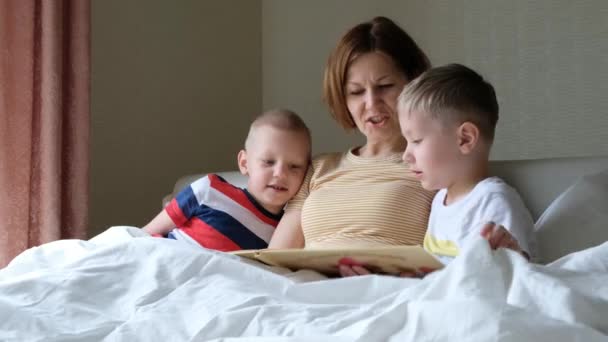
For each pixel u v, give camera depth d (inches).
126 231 60.1
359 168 61.2
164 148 98.1
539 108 79.1
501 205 47.8
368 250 43.4
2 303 41.6
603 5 74.2
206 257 45.1
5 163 79.7
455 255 48.9
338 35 96.7
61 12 82.7
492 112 52.1
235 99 105.0
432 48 87.7
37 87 82.4
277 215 65.5
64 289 43.8
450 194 52.7
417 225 57.1
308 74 100.5
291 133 62.7
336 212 59.4
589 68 75.4
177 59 99.5
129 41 95.1
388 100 60.2
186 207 65.7
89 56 84.7
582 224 49.6
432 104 50.5
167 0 98.7
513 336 28.2
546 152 78.7
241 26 105.5
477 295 32.6
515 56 80.8
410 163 52.4
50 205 81.0
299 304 38.2
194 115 101.0
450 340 29.4
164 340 37.0
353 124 65.2
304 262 47.8
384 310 34.0
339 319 34.9
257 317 36.2
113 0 93.8
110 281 45.0
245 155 67.1
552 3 77.9
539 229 50.6
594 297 32.4
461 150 50.6
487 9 82.9
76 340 37.5
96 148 92.2
